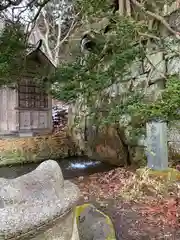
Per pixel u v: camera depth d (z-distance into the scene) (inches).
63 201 28.2
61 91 139.6
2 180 28.4
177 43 161.8
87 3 132.4
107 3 139.3
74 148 306.8
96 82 139.2
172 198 112.2
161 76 167.6
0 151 266.1
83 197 124.2
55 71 156.3
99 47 178.4
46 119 351.3
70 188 32.8
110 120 148.9
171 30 148.8
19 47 149.8
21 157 265.7
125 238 81.9
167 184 124.3
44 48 530.3
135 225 91.9
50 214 25.8
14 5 154.3
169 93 111.6
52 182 29.8
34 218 24.6
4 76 148.5
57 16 482.3
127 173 165.2
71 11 438.9
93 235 64.4
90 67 156.9
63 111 460.8
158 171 137.5
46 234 26.9
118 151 229.3
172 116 120.3
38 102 343.0
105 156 254.8
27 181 29.1
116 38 145.9
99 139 263.3
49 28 530.9
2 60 138.2
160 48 173.8
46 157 280.8
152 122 139.8
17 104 322.0
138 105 125.5
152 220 95.3
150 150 143.5
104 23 186.9
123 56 140.6
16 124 322.0
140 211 103.8
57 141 313.7
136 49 154.2
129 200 116.5
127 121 199.8
